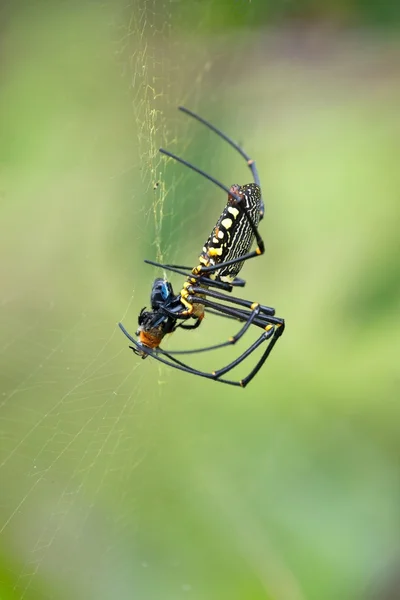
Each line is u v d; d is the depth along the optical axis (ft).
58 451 2.64
